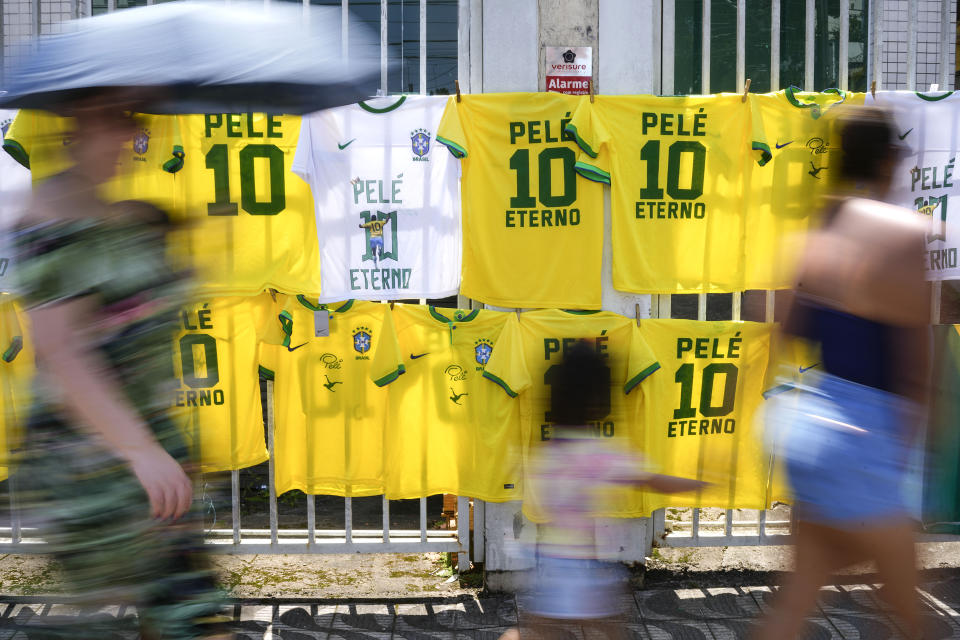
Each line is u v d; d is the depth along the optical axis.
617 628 2.88
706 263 4.33
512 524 4.39
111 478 2.41
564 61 4.27
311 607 4.25
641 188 4.27
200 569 2.61
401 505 5.63
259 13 2.70
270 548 4.47
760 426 4.32
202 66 2.45
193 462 2.65
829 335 2.79
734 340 4.39
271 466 4.45
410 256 4.29
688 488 2.89
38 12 4.38
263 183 4.22
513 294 4.30
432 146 4.25
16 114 3.99
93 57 2.38
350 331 4.37
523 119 4.23
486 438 4.33
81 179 2.38
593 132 4.18
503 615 4.20
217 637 2.59
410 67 7.48
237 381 4.35
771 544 4.57
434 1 7.41
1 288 4.10
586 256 4.28
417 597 4.37
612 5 4.27
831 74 7.25
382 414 4.41
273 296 4.33
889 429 2.73
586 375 2.87
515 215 4.28
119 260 2.38
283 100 2.72
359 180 4.24
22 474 2.44
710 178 4.29
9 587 4.32
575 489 2.85
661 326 4.36
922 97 4.25
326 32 2.76
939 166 4.27
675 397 4.41
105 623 2.50
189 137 4.17
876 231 2.69
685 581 4.52
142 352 2.47
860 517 2.74
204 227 4.17
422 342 4.37
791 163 4.29
